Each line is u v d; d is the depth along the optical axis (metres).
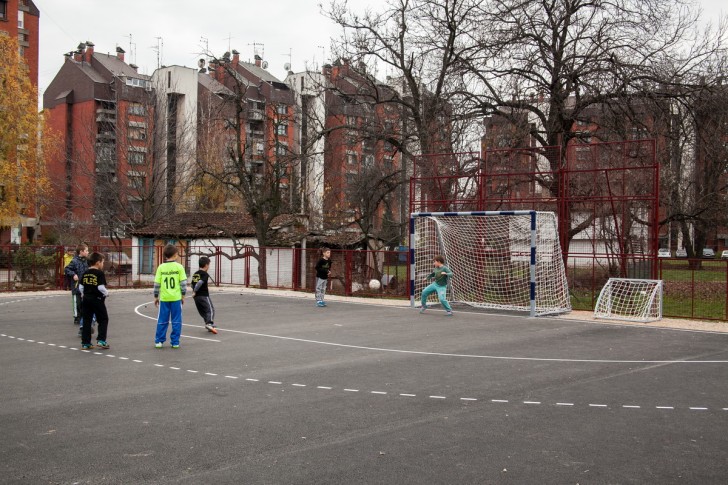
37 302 22.83
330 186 43.22
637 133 24.67
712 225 32.69
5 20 58.06
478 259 22.06
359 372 10.42
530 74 26.56
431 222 22.56
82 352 12.31
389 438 6.84
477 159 24.55
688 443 6.70
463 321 17.66
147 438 6.84
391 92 32.19
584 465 6.02
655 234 19.75
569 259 24.38
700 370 10.65
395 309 20.84
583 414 7.82
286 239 35.44
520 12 26.22
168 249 13.05
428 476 5.73
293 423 7.41
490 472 5.83
